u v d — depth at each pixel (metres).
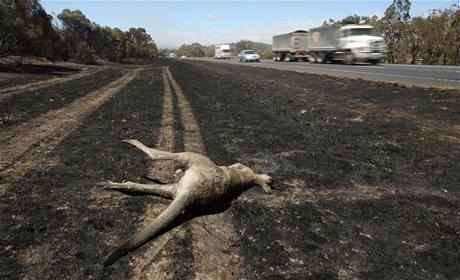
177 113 10.90
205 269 3.65
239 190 5.34
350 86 17.61
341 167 6.68
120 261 3.68
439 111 11.60
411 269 3.83
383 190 5.77
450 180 6.25
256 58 52.53
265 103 13.34
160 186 4.82
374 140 8.50
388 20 57.88
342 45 33.88
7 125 8.40
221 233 4.30
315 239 4.28
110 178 5.66
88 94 13.98
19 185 5.25
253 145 7.82
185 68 37.03
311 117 10.91
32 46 23.70
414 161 7.12
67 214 4.52
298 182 5.93
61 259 3.66
